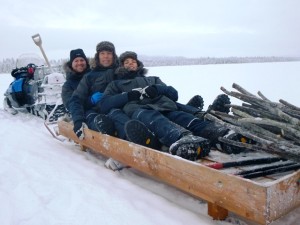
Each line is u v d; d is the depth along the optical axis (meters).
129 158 3.26
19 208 2.71
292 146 2.44
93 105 4.52
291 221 2.42
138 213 2.56
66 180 3.29
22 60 8.56
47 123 6.28
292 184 2.16
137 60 4.62
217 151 3.09
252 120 2.77
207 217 2.50
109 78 4.62
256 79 17.12
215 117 3.17
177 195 2.98
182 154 2.70
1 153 4.43
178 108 3.95
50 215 2.57
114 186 3.15
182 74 24.53
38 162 3.94
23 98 8.09
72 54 5.04
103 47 4.67
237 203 2.14
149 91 3.84
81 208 2.66
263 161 2.70
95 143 3.95
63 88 5.03
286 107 2.93
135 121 3.10
